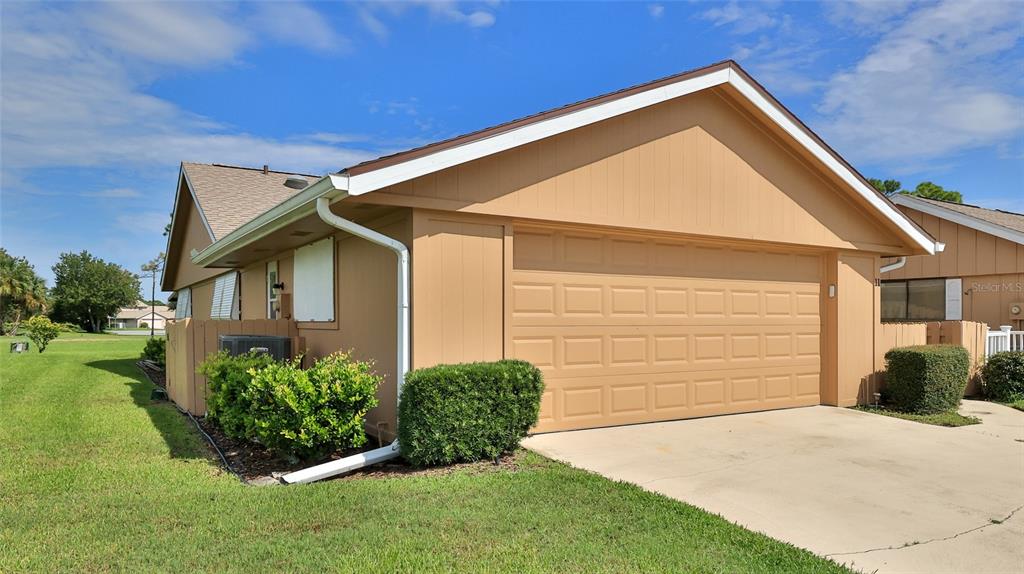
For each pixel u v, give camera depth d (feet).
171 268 65.98
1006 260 39.60
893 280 46.88
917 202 44.78
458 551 11.09
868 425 24.11
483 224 19.86
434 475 16.22
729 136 25.36
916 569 11.10
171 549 11.16
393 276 19.95
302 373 17.71
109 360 58.08
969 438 22.03
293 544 11.37
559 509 13.48
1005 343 35.29
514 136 19.16
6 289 187.62
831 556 11.59
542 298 21.65
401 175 17.20
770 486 15.90
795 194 27.12
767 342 27.53
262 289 37.17
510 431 18.07
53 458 18.42
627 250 23.73
